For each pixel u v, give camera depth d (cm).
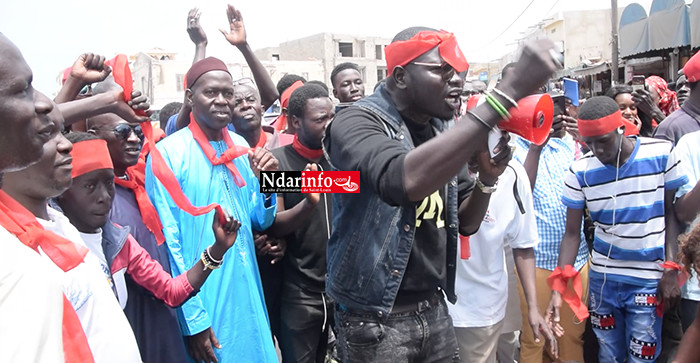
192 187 292
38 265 102
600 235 356
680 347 241
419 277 227
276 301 373
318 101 350
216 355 288
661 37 1290
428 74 199
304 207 328
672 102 598
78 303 161
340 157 195
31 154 117
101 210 218
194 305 271
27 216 140
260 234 350
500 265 329
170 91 3922
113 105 214
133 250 243
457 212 236
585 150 434
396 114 213
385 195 166
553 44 143
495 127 166
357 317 229
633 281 339
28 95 114
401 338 228
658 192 329
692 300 328
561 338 388
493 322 331
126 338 174
